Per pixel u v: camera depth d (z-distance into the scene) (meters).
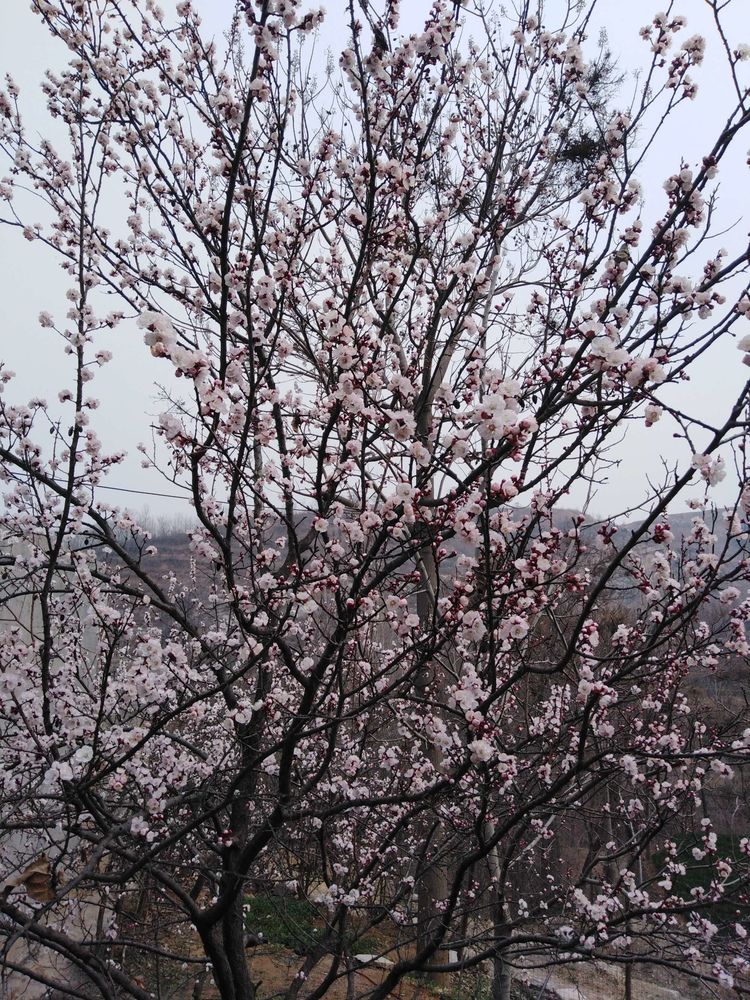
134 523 4.30
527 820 4.22
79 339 3.64
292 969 7.06
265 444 3.72
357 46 3.25
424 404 3.65
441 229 4.71
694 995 7.55
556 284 4.42
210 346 4.39
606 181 3.76
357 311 4.26
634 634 4.09
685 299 3.12
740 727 4.89
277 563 4.57
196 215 4.49
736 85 2.90
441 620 3.00
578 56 4.74
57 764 2.86
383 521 3.01
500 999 5.25
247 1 3.16
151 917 6.39
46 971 5.23
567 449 2.90
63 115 4.30
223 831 3.63
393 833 3.85
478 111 5.62
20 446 3.79
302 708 3.49
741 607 3.75
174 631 4.77
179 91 4.05
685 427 2.48
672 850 5.07
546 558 3.00
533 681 6.64
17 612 5.10
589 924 3.92
